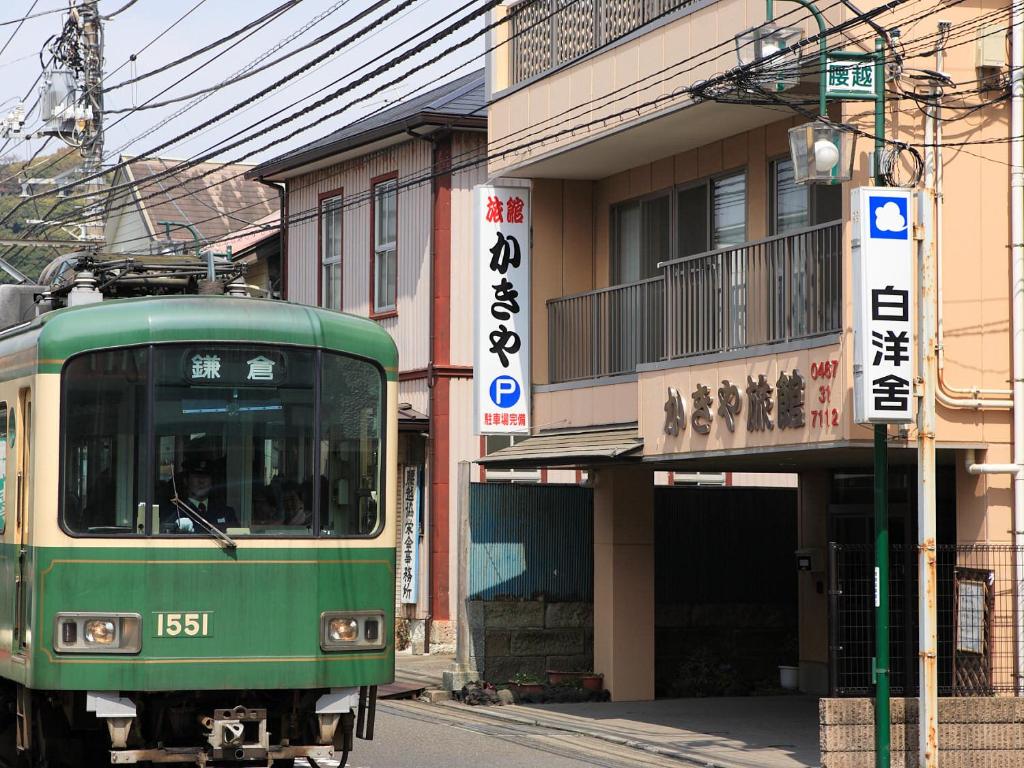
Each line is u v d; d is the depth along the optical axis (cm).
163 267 1498
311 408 1297
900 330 1457
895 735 1490
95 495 1245
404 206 2967
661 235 2158
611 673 2178
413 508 2878
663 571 2317
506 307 2216
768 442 1680
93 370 1258
